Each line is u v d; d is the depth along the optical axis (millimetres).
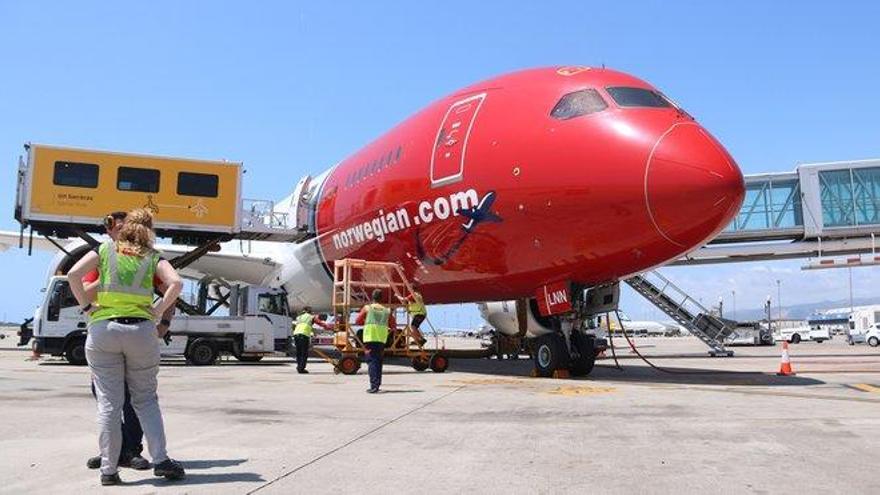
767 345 56188
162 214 22422
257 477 5211
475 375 15781
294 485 4965
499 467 5566
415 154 16453
